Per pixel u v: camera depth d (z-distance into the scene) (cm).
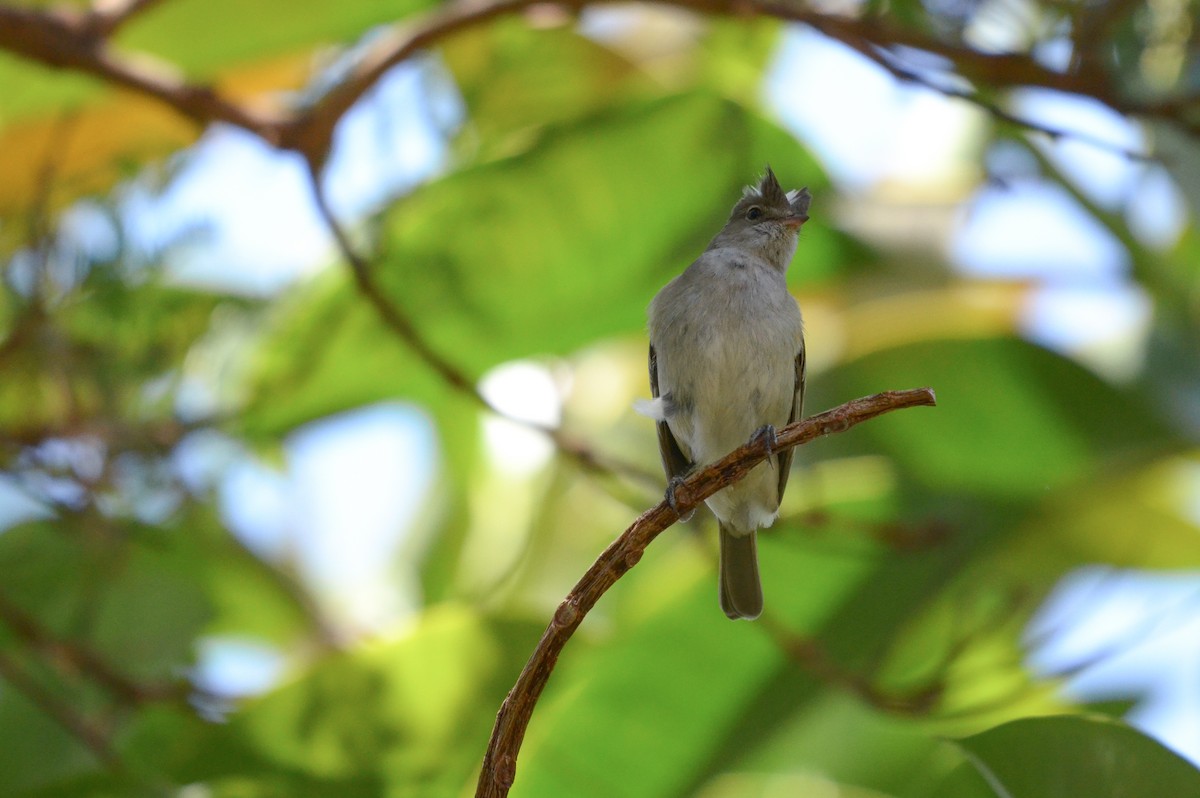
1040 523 1105
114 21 1031
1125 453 1108
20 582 1177
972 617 1002
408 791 1073
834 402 1219
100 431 884
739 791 1110
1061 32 855
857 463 1138
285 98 1369
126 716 1081
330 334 1133
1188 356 1139
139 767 1035
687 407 953
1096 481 1096
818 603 1032
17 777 1111
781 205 1037
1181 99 842
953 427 1171
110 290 851
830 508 1035
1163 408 1116
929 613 1019
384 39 1044
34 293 845
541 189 1127
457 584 1543
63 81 1142
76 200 905
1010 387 1160
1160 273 1178
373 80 1013
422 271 1150
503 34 1303
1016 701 891
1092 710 1228
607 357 1507
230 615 1449
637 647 961
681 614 954
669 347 958
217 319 988
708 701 968
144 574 1226
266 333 1094
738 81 1298
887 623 1007
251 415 1111
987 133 1277
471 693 1063
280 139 1002
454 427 1466
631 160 1128
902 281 1221
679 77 1370
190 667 1209
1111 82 845
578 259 1177
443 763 1069
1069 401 1148
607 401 1476
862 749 1096
